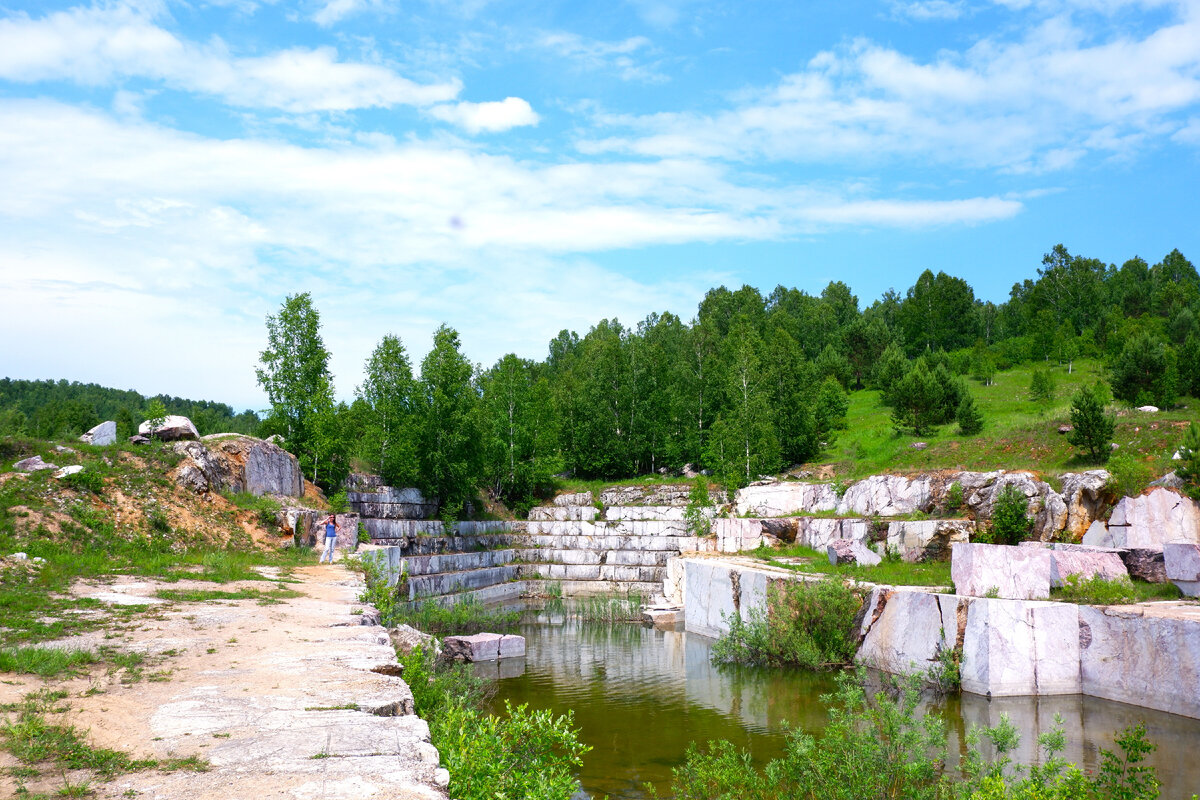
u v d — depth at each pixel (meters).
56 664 8.90
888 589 21.86
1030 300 105.88
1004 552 19.77
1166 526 23.77
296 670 9.45
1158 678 16.28
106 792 5.25
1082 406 34.34
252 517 28.09
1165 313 91.94
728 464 51.16
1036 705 17.19
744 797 12.15
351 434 40.97
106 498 24.38
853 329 92.56
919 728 12.16
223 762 5.95
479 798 6.37
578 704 19.36
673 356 87.38
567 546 49.00
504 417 55.97
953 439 45.00
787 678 21.92
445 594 36.97
